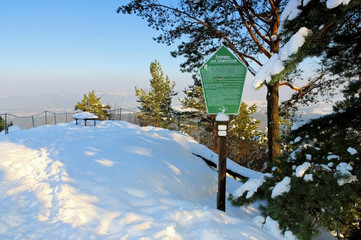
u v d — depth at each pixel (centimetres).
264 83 281
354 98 374
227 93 368
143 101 2373
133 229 292
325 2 251
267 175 406
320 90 746
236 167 851
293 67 270
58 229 301
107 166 513
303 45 257
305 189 310
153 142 784
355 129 363
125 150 649
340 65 363
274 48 750
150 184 464
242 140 1477
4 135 890
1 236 285
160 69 2278
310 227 302
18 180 457
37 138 830
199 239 284
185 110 1944
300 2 282
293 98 829
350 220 320
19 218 325
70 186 407
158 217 326
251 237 310
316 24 254
